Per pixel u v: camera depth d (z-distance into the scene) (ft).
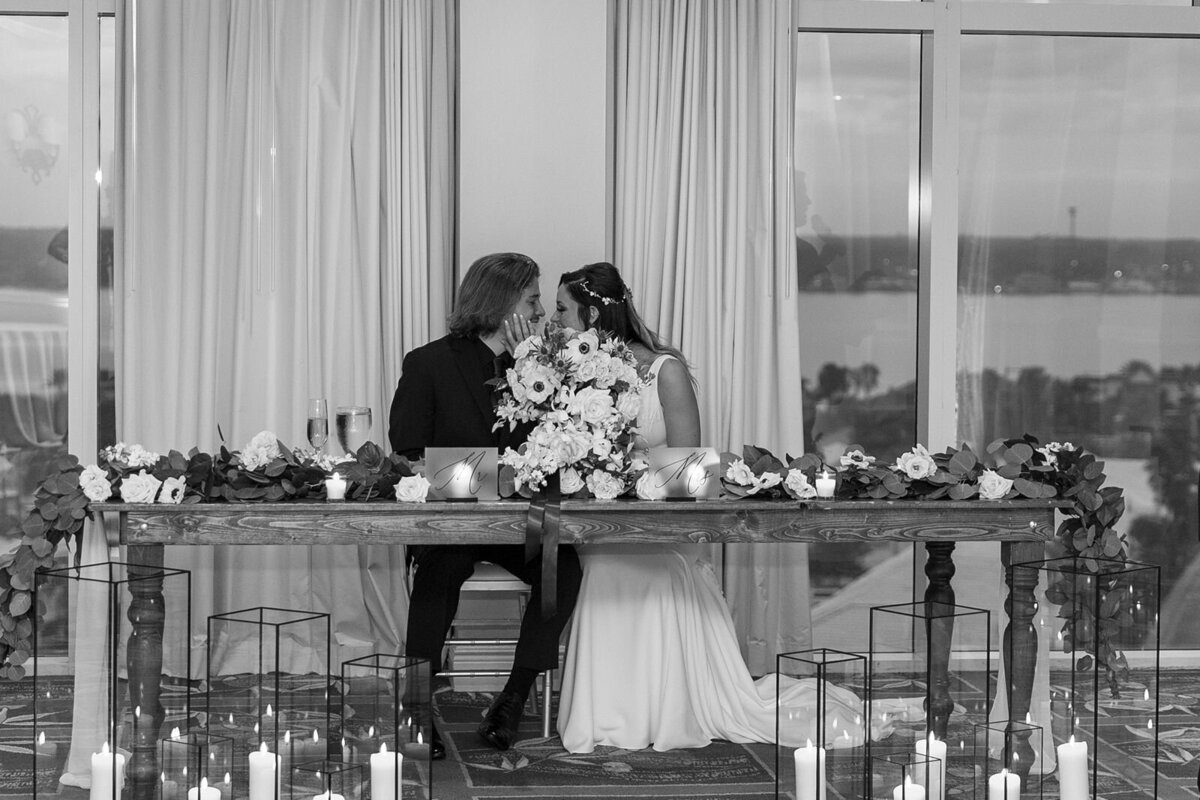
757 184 15.05
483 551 12.27
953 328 16.02
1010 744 9.23
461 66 14.79
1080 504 10.90
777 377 15.08
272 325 14.66
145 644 9.84
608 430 10.80
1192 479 16.44
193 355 14.49
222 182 14.60
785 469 10.87
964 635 8.88
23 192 15.67
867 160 16.21
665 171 14.96
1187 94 16.29
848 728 8.38
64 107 15.69
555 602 10.36
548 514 10.31
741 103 14.90
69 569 9.92
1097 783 9.57
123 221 14.48
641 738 12.01
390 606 14.96
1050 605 10.41
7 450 15.71
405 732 8.62
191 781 8.91
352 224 14.67
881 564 16.33
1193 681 15.29
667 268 14.90
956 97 15.94
